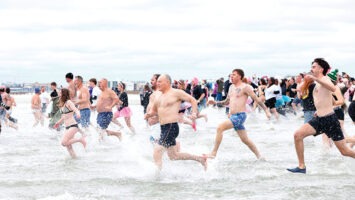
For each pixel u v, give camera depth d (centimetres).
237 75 1070
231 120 1055
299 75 1975
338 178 888
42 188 822
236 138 1584
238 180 880
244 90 1059
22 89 7681
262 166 1020
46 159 1155
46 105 2658
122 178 905
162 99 923
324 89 861
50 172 972
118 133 1482
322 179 880
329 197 743
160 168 916
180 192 788
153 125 1209
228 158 1131
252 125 2123
